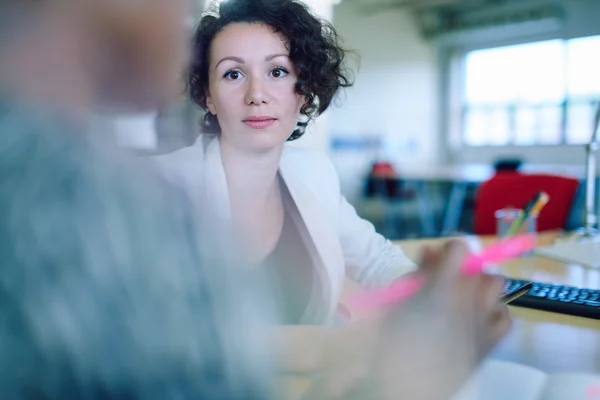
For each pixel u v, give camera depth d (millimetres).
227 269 206
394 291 310
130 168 197
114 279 181
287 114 838
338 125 7578
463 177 5730
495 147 8164
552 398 566
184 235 200
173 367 185
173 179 215
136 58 194
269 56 798
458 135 8672
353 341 303
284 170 874
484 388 564
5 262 174
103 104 194
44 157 182
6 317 172
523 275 1250
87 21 187
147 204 195
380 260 1055
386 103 8086
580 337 799
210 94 792
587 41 6996
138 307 183
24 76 185
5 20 179
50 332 173
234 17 774
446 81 8656
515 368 637
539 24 7352
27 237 176
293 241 839
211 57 772
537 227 2055
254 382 200
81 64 188
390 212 6949
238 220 236
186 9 202
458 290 296
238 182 794
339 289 841
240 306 203
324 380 305
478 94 8367
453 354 267
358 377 276
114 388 177
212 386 190
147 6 193
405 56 8273
